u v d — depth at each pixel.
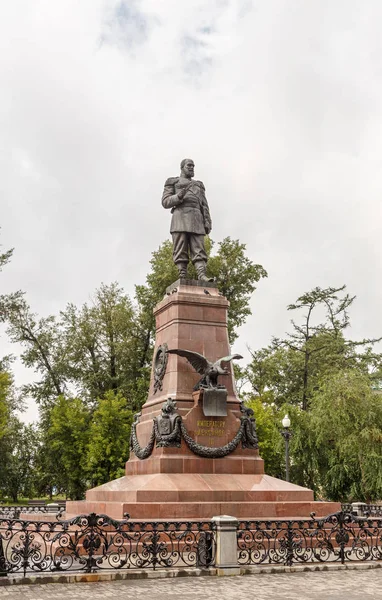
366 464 23.55
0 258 35.50
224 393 15.35
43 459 38.22
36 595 8.28
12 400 40.19
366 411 24.17
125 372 38.44
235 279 37.31
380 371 38.69
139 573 9.70
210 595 8.37
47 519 16.86
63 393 39.50
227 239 38.06
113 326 37.75
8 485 43.66
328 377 26.84
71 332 39.59
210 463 14.81
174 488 13.58
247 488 14.27
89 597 8.16
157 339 17.50
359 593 8.63
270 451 31.62
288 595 8.43
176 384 15.62
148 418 16.39
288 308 42.88
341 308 44.28
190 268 34.56
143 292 37.50
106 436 31.84
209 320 16.55
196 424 15.09
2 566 9.34
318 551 12.53
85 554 11.67
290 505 14.02
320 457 26.78
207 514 13.22
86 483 35.25
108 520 10.09
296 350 43.06
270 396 42.81
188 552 11.73
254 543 11.11
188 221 17.75
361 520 11.80
